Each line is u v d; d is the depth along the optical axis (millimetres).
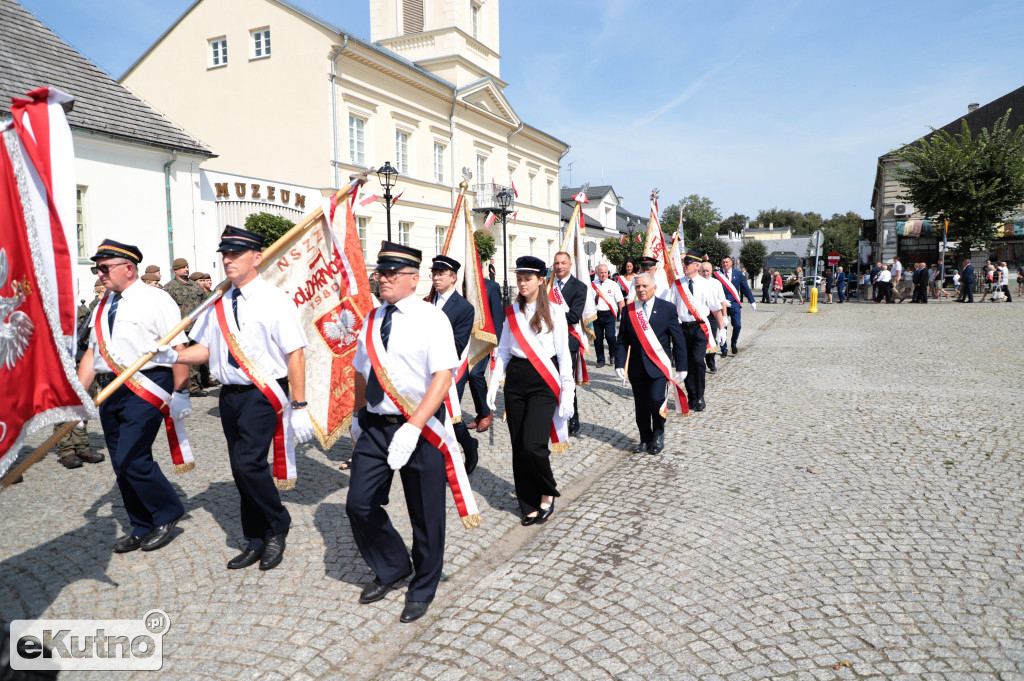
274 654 2986
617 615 3262
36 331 2756
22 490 5066
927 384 8727
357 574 3736
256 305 3637
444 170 27812
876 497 4730
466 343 5355
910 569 3643
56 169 2803
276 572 3748
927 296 25547
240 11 22188
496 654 2969
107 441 3998
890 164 31531
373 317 3303
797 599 3363
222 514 4582
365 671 2885
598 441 6562
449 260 5223
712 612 3268
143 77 24031
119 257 3910
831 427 6699
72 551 4000
